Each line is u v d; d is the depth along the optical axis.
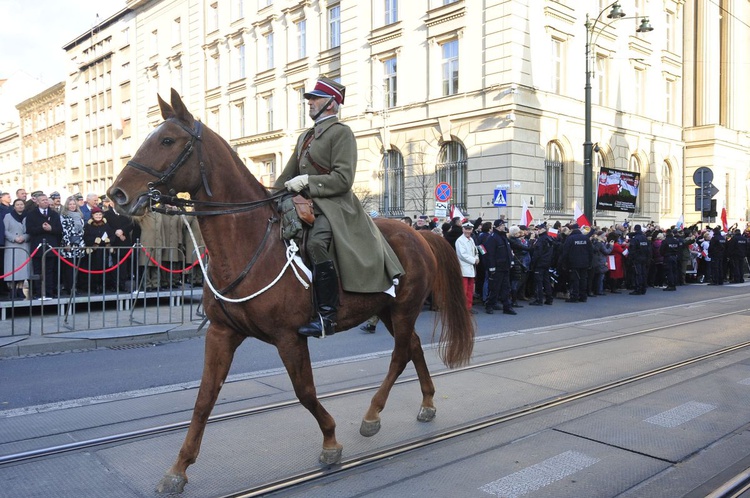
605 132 25.89
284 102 31.20
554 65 23.50
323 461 4.29
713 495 3.88
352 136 4.43
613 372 7.25
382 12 25.75
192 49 37.41
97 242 11.39
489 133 21.81
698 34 32.88
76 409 5.68
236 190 4.12
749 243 22.20
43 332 9.43
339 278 4.31
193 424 3.92
